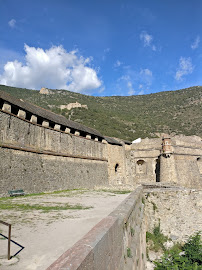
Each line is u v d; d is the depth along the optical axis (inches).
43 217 325.1
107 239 143.4
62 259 97.4
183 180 1401.3
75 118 3314.5
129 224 251.4
